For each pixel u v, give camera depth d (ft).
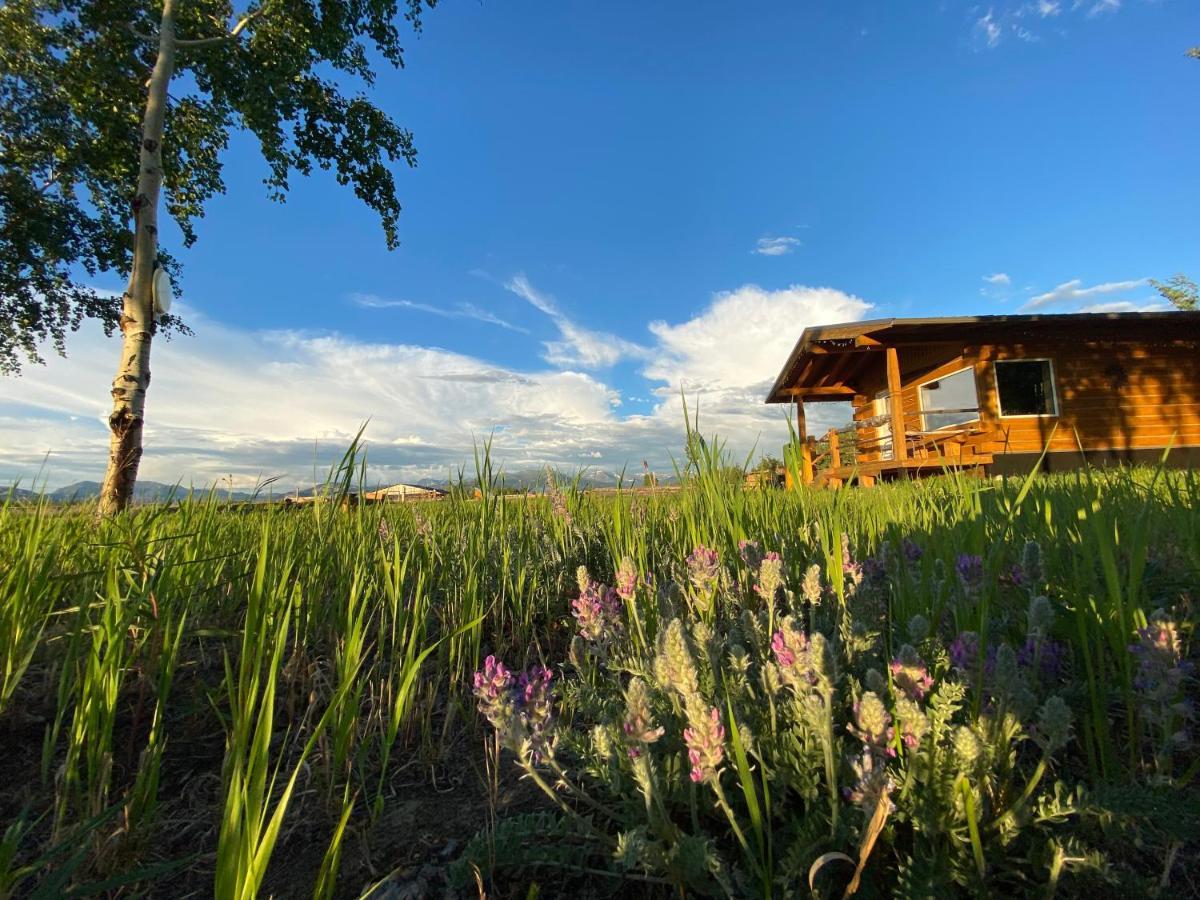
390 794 5.38
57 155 49.49
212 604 8.75
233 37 38.78
